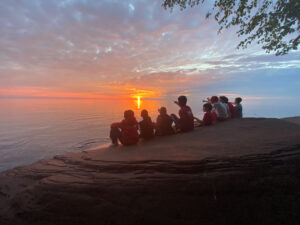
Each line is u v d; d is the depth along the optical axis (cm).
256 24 448
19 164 912
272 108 10462
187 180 242
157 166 289
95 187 260
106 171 312
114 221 217
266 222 183
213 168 257
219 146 346
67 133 2014
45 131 2186
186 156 306
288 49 455
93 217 225
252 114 6519
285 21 425
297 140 332
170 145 410
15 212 252
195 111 6956
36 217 238
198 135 495
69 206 241
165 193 232
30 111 6725
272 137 376
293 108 10369
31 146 1330
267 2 414
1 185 357
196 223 197
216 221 196
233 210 202
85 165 361
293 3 382
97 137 1725
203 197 220
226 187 223
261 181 223
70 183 281
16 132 2103
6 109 7856
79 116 4794
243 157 273
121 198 237
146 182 254
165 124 568
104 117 4544
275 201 199
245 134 439
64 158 450
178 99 596
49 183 287
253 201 204
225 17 465
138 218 213
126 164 316
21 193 280
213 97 756
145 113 538
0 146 1349
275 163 251
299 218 178
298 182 214
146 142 501
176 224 200
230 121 690
